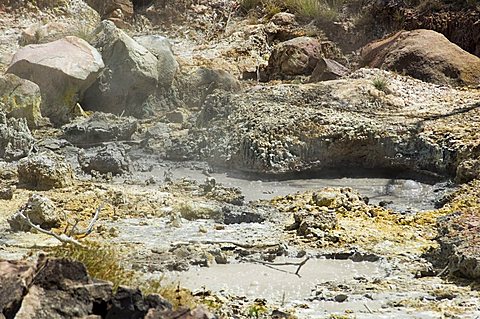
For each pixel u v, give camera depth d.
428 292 10.06
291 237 12.58
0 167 17.33
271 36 30.75
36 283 6.45
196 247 11.69
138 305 6.45
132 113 22.91
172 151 19.12
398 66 24.27
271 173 17.77
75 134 20.02
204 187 15.82
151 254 11.38
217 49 29.78
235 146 18.42
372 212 14.09
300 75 26.42
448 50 24.27
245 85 25.30
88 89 22.62
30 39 26.45
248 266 11.20
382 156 17.97
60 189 15.32
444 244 11.57
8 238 11.98
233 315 8.87
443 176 17.16
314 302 9.66
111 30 23.30
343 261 11.60
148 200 14.60
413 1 29.50
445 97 21.27
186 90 23.66
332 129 18.17
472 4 28.11
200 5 32.78
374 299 9.77
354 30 30.14
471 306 9.46
